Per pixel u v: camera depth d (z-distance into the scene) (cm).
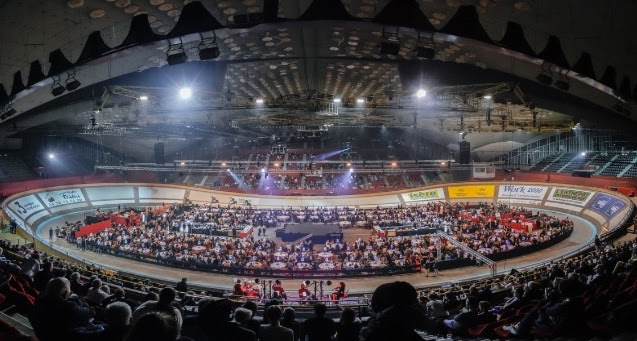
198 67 2331
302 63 2277
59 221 4231
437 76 2320
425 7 1380
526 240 3278
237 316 647
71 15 1319
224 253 2983
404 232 3728
